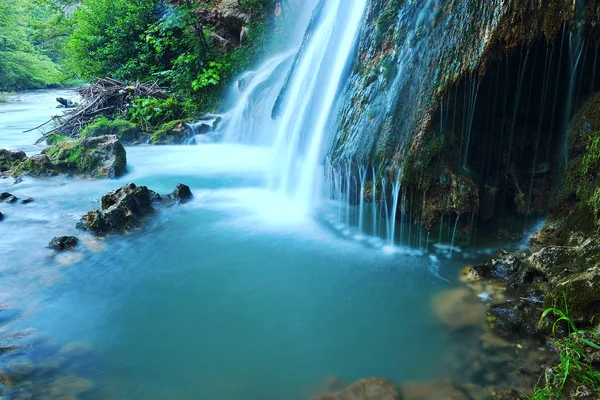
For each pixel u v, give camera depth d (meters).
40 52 40.19
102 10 16.48
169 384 2.87
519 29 3.96
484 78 4.36
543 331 3.14
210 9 16.22
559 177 4.36
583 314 3.01
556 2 3.79
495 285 3.91
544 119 4.49
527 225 4.71
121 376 2.95
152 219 5.96
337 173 5.80
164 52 15.73
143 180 8.14
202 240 5.24
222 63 14.10
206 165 9.34
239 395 2.78
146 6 16.14
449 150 4.62
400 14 5.33
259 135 11.12
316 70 7.28
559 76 4.18
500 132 4.75
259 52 13.74
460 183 4.52
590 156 3.91
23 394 2.73
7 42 34.88
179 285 4.19
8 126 15.96
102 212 5.61
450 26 4.57
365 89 5.57
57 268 4.56
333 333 3.41
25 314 3.70
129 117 13.09
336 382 2.87
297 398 2.74
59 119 14.07
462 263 4.43
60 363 3.06
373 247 4.99
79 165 8.55
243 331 3.46
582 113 4.11
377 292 3.99
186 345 3.29
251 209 6.39
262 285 4.17
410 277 4.24
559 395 2.43
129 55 16.19
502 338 3.19
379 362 3.05
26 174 8.37
